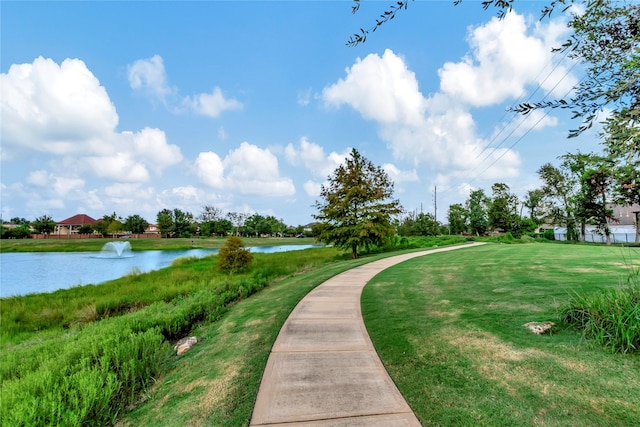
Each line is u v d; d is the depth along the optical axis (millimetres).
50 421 3020
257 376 3855
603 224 34375
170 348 5652
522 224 53031
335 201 24359
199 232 94188
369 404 3145
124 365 4109
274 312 6930
